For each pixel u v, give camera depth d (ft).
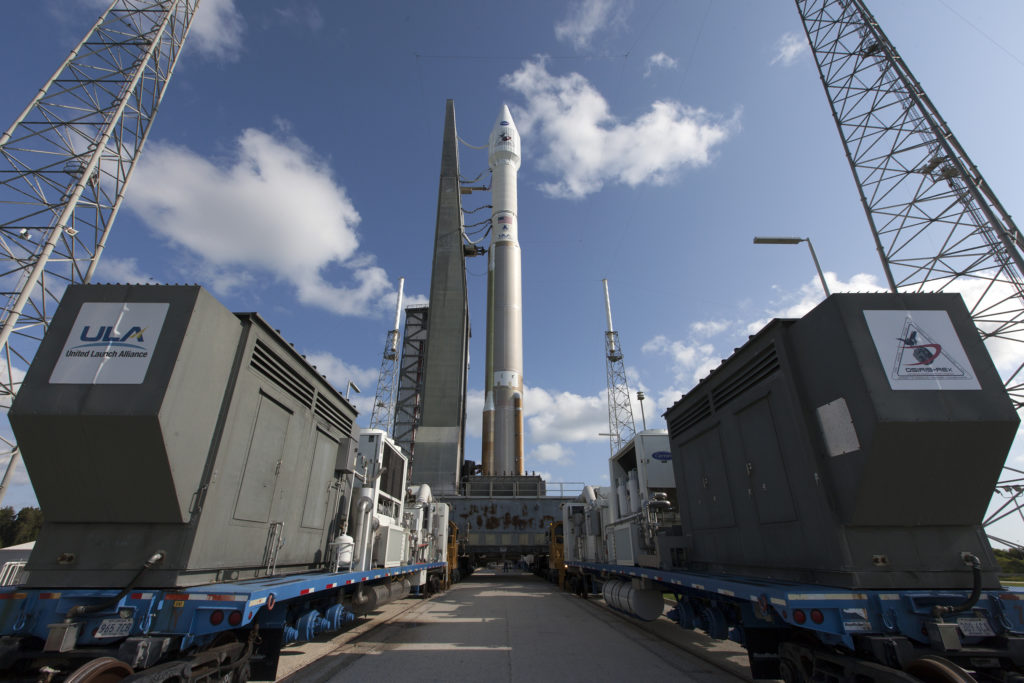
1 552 52.70
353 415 36.52
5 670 15.83
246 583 20.53
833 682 18.06
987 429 17.58
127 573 17.74
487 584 91.30
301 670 26.18
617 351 207.92
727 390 28.68
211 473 19.43
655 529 36.58
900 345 18.84
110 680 14.47
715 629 26.76
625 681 24.41
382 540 37.17
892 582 18.12
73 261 51.03
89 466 17.44
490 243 200.13
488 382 190.49
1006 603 16.94
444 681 24.32
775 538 23.40
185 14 66.39
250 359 22.48
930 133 66.54
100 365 17.69
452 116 193.36
